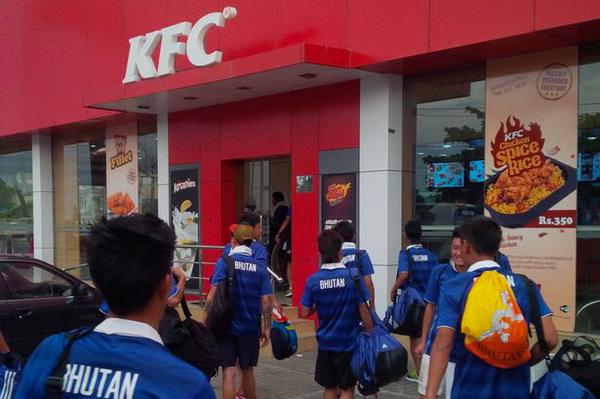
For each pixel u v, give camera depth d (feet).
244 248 17.89
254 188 41.88
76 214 47.67
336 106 29.25
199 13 34.22
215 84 29.58
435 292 15.26
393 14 25.30
